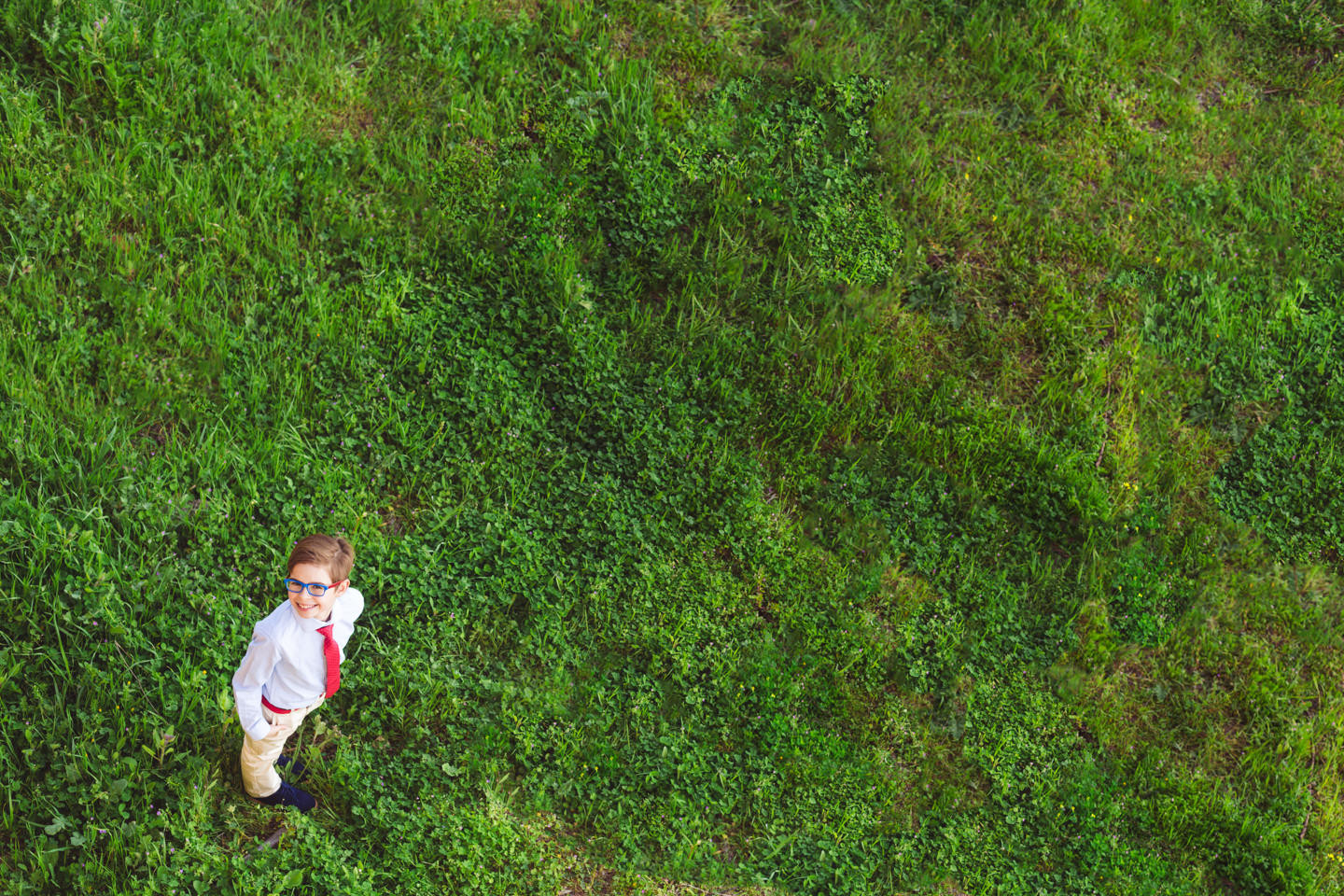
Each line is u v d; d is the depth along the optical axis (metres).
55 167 7.13
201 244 7.24
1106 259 8.80
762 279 8.35
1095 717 7.07
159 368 6.70
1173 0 10.20
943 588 7.39
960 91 9.45
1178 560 7.78
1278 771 6.99
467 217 7.93
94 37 7.45
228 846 5.37
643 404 7.59
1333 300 8.95
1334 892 6.58
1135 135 9.41
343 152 7.88
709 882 5.97
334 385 7.04
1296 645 7.60
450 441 7.07
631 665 6.68
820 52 9.30
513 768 6.12
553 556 6.84
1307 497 8.10
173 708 5.54
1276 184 9.45
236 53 7.93
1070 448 7.94
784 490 7.59
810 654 6.94
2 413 6.18
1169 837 6.70
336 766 5.73
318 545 4.71
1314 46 10.34
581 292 7.75
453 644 6.35
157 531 6.05
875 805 6.48
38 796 5.21
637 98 8.66
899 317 8.32
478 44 8.66
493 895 5.55
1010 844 6.50
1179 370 8.51
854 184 8.79
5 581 5.65
